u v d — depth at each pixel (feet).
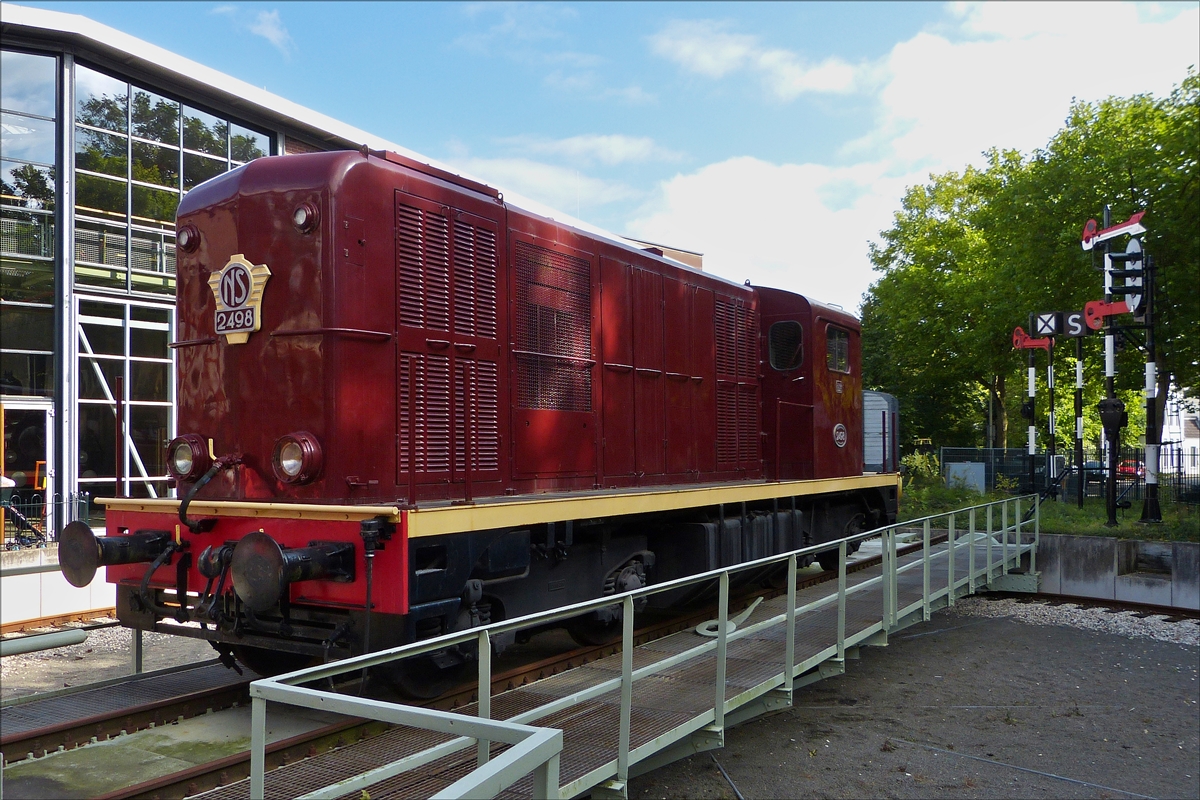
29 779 14.01
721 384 29.50
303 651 15.83
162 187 46.80
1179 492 55.11
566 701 12.85
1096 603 41.14
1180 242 61.67
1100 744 22.48
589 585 21.91
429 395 18.25
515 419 20.40
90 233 43.96
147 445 46.39
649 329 25.73
